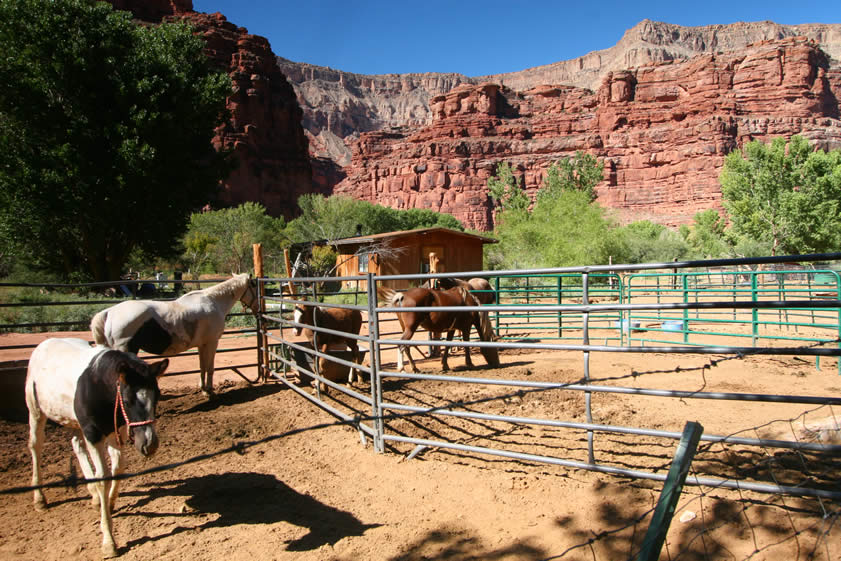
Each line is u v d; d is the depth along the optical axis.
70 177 22.17
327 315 7.15
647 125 117.50
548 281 28.03
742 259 3.03
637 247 39.41
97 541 3.41
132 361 3.36
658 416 5.53
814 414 5.24
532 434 5.11
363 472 4.41
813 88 110.12
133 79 23.50
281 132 99.00
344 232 39.28
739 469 3.92
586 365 3.79
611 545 3.02
